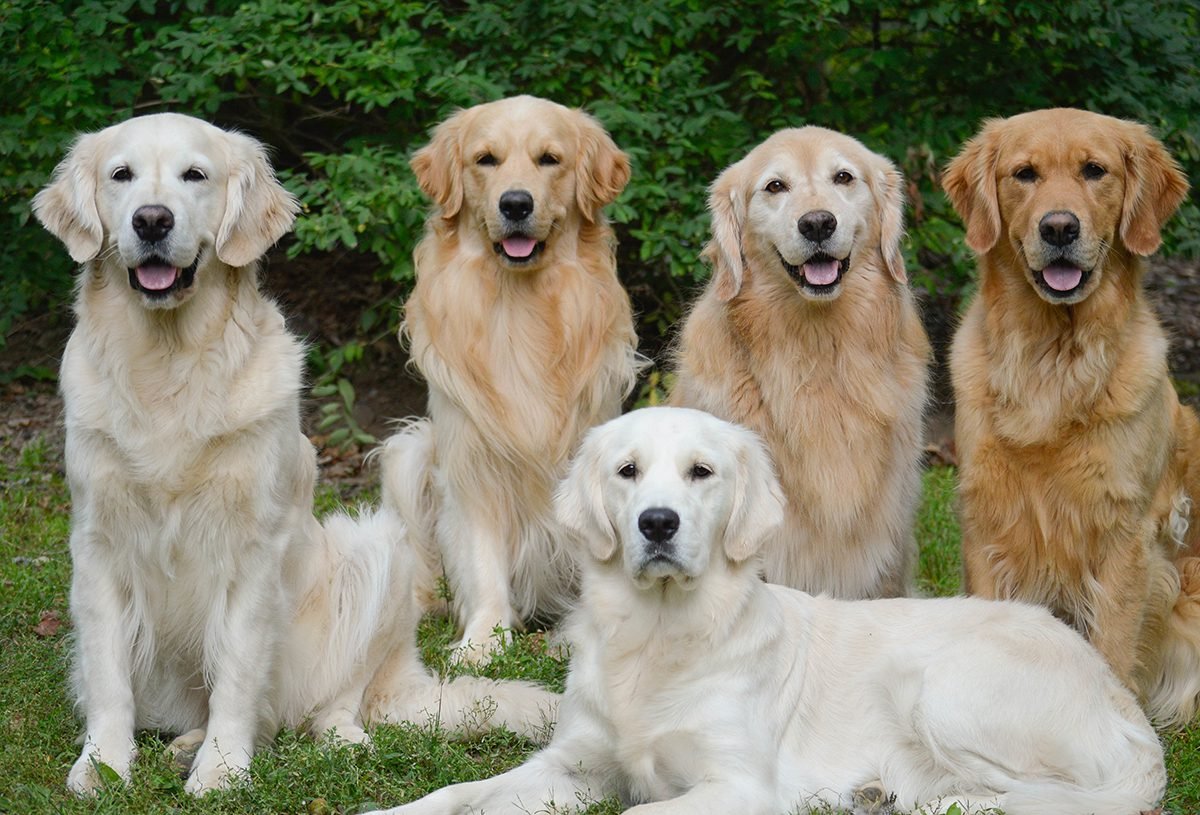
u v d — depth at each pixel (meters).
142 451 5.34
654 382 10.17
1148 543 6.07
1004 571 6.26
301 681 5.92
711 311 6.92
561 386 7.40
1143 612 6.11
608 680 5.17
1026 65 10.95
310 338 11.87
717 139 10.44
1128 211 6.07
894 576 6.80
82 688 5.55
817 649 5.48
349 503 9.72
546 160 7.39
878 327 6.66
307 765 5.27
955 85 11.21
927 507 9.03
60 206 5.64
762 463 5.30
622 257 11.45
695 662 5.09
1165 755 5.71
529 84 10.64
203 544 5.47
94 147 5.61
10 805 4.93
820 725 5.34
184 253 5.34
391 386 11.66
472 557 7.35
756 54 11.54
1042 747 5.15
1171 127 10.73
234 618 5.52
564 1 10.15
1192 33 11.44
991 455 6.15
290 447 5.64
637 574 4.97
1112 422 5.91
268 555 5.55
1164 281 13.62
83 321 5.52
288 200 5.85
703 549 5.00
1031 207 5.96
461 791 4.95
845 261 6.52
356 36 11.19
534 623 7.75
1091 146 6.01
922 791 5.29
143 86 11.42
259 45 10.20
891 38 11.47
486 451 7.34
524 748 5.73
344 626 5.98
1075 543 6.05
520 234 7.21
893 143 10.65
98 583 5.45
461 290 7.38
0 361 11.66
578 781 5.24
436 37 11.07
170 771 5.29
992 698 5.16
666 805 4.75
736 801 4.84
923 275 10.81
